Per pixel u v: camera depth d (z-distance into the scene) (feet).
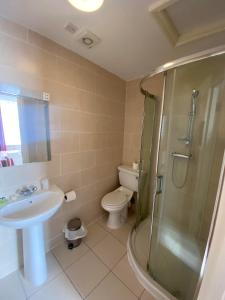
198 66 3.95
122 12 3.34
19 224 3.14
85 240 5.76
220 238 1.94
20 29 3.76
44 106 4.49
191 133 4.53
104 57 5.38
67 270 4.53
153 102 6.03
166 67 4.03
